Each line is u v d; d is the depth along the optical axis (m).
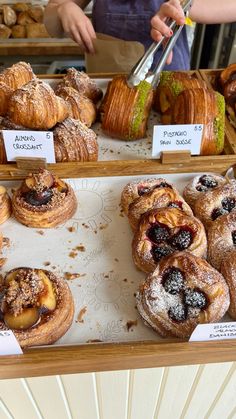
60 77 0.85
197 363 0.47
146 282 0.51
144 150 0.75
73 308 0.52
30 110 0.64
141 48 0.84
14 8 1.38
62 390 0.51
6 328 0.46
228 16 0.90
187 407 0.60
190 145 0.67
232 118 0.77
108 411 0.59
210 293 0.49
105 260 0.59
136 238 0.56
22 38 1.32
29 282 0.49
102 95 0.83
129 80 0.73
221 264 0.54
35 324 0.47
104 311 0.53
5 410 0.55
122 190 0.69
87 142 0.68
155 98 0.79
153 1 0.88
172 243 0.55
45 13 0.95
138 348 0.45
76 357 0.44
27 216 0.61
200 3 0.88
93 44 0.87
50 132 0.63
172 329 0.48
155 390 0.54
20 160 0.66
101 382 0.50
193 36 1.30
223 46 1.28
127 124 0.73
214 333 0.45
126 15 0.90
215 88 0.85
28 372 0.44
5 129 0.67
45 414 0.58
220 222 0.57
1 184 0.68
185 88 0.75
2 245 0.60
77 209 0.66
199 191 0.64
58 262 0.59
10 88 0.71
